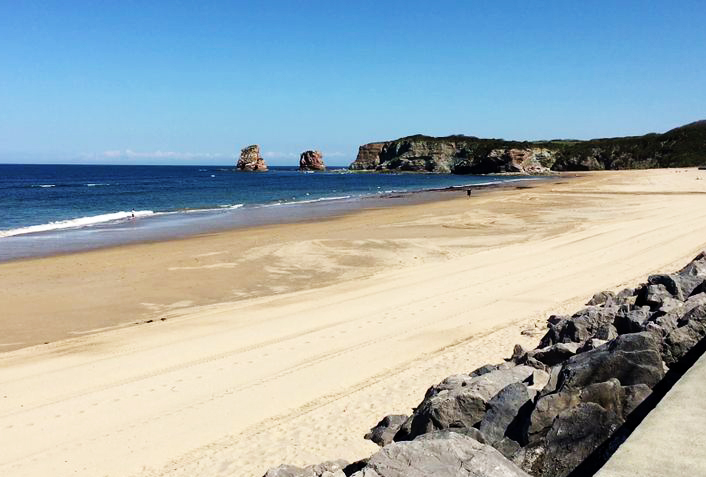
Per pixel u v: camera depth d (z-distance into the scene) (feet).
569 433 13.83
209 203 160.15
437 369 29.09
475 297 43.24
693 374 12.95
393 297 44.29
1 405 26.73
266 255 65.51
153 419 24.93
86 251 71.20
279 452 21.39
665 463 9.07
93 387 28.58
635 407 14.08
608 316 26.81
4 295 48.85
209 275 55.93
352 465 18.34
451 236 77.97
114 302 46.57
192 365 31.22
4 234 88.79
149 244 76.33
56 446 22.88
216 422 24.43
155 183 297.33
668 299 26.30
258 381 28.76
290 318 39.70
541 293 43.73
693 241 63.62
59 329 39.50
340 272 56.29
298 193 210.38
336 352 32.58
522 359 25.04
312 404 25.82
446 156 505.66
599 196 146.20
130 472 20.77
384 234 81.05
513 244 69.00
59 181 321.52
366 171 530.68
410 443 12.97
